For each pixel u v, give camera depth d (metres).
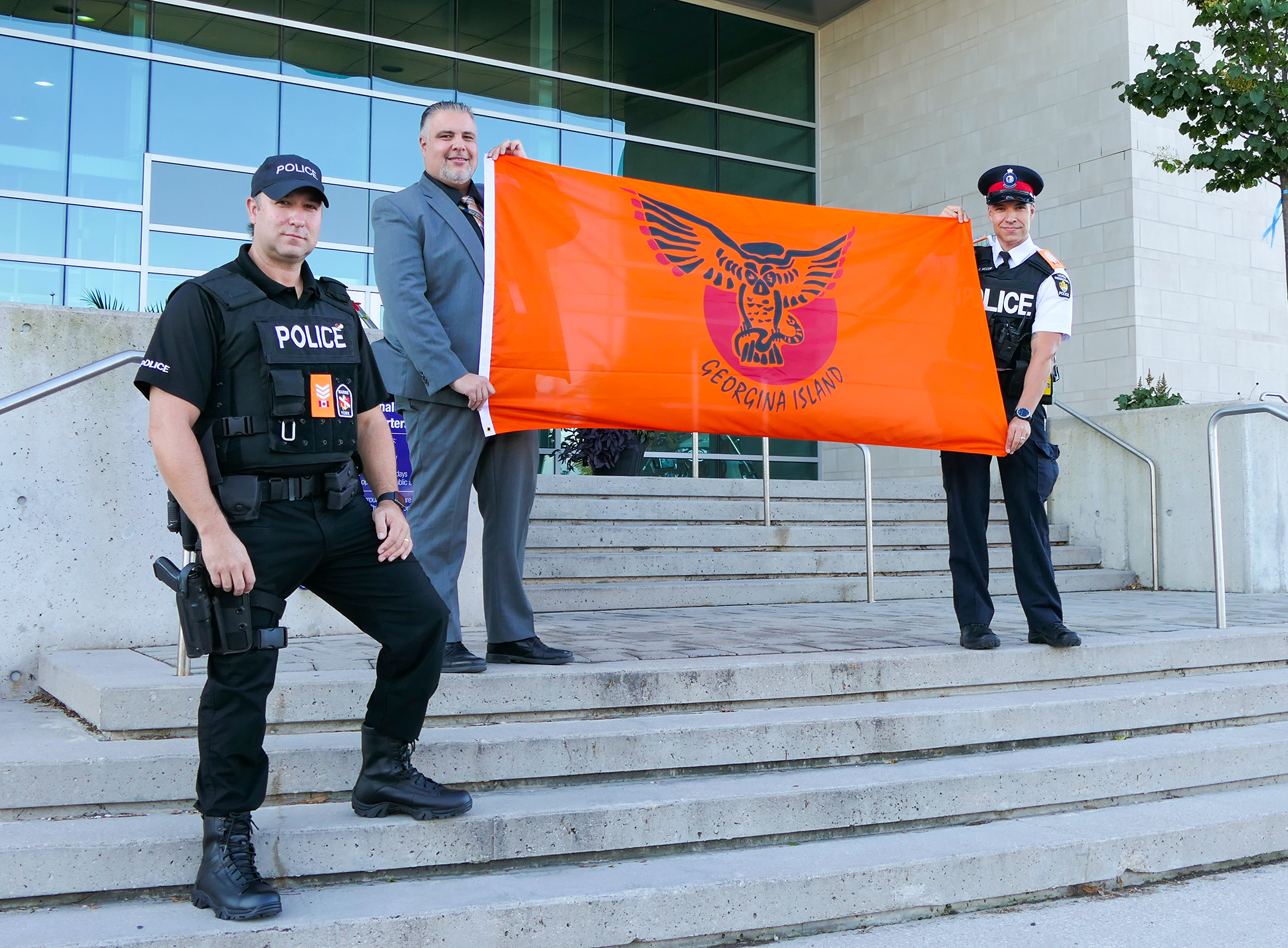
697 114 13.96
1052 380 4.71
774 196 14.38
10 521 4.35
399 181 12.22
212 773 2.66
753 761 3.64
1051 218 11.51
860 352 4.80
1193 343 11.02
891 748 3.84
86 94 10.72
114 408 4.54
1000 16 12.11
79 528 4.46
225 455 2.68
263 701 2.68
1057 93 11.49
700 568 6.94
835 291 4.86
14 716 3.74
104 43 10.81
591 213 4.47
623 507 7.50
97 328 4.52
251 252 2.80
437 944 2.67
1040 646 4.61
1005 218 4.85
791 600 6.84
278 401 2.67
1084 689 4.49
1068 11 11.42
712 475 13.23
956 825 3.62
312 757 3.18
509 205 4.30
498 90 12.81
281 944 2.56
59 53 10.63
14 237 10.38
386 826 2.94
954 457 4.68
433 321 3.79
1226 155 7.70
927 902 3.20
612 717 3.73
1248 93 7.38
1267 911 3.25
